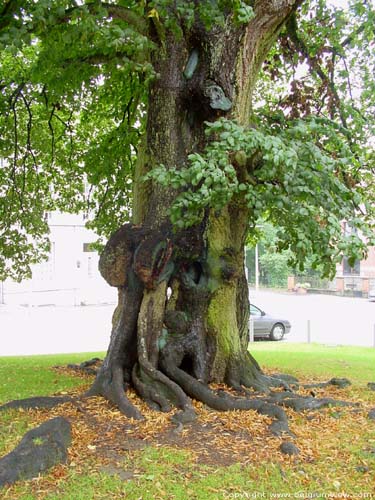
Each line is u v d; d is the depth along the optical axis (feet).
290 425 22.58
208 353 27.12
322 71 36.94
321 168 21.11
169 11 23.49
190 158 19.19
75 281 123.34
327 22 35.60
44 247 46.85
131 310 26.50
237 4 21.68
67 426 20.30
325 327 80.23
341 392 29.66
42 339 68.85
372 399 28.02
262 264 178.60
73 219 122.72
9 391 28.53
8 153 44.78
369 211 26.71
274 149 19.20
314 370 38.04
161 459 18.65
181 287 27.20
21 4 25.30
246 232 28.58
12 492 16.21
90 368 35.55
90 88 39.37
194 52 25.95
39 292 116.37
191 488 16.72
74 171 47.11
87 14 21.88
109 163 41.98
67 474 17.42
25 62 38.58
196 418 22.82
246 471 17.98
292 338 70.08
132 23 26.71
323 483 17.47
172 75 26.45
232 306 28.02
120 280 26.55
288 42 36.09
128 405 23.34
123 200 43.80
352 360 44.06
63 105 43.32
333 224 20.22
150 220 26.53
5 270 45.88
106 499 16.01
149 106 27.61
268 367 38.70
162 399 23.98
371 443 21.07
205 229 26.71
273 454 19.40
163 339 26.48
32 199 45.68
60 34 25.62
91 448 19.38
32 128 45.06
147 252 25.40
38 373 34.45
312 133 24.91
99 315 96.73
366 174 34.55
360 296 141.38
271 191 21.09
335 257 20.52
